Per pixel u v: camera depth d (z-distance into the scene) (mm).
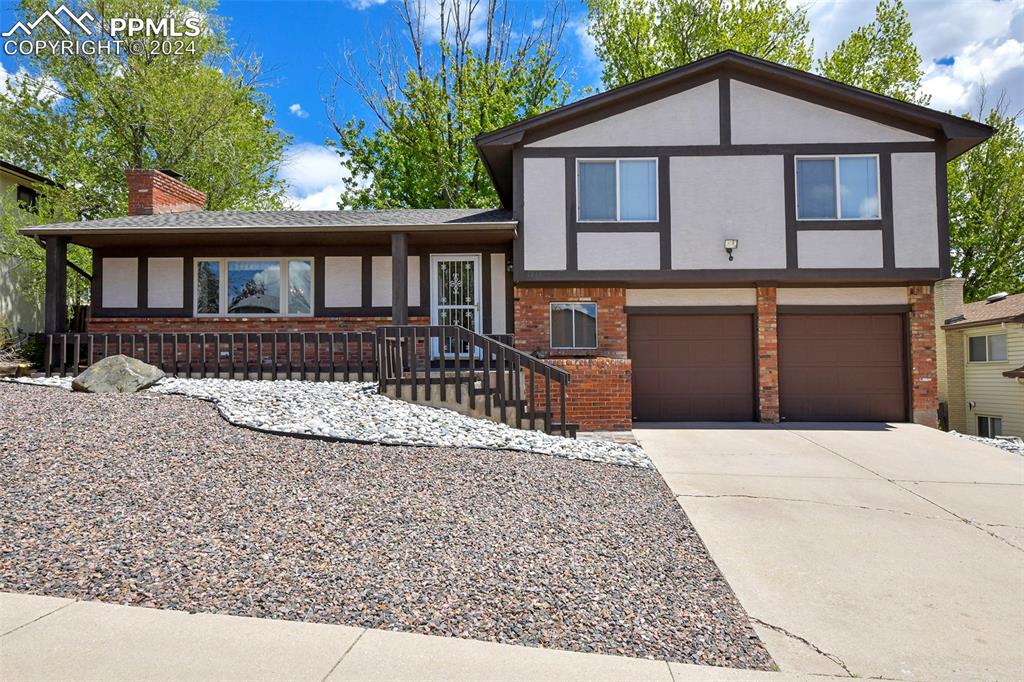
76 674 2715
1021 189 27766
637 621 3590
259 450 6180
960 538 5418
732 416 12484
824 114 12117
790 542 5215
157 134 22594
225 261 13844
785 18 24266
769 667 3246
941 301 19328
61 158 21219
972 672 3277
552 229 12234
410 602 3553
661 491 6543
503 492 5621
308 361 13383
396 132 26656
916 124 12031
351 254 13805
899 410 12320
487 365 9391
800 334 12523
